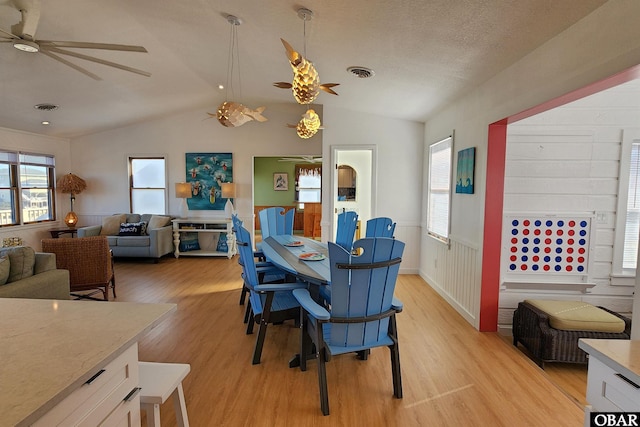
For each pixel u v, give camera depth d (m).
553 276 3.49
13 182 5.84
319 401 2.17
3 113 5.08
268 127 6.80
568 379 2.80
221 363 2.63
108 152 6.87
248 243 2.53
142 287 4.66
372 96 4.39
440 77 3.30
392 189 5.36
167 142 6.84
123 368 1.16
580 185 3.44
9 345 1.07
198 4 2.85
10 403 0.78
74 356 1.00
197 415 2.02
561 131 3.41
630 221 3.44
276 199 10.27
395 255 2.07
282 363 2.64
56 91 4.64
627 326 2.84
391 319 2.24
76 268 3.77
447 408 2.11
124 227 6.32
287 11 2.58
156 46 3.89
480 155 3.29
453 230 3.98
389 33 2.60
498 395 2.25
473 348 2.92
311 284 2.54
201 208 6.91
